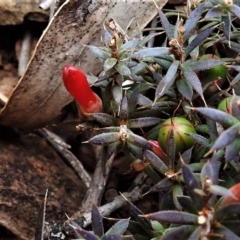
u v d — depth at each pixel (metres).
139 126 0.14
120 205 0.17
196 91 0.14
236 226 0.12
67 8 0.16
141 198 0.17
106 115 0.14
